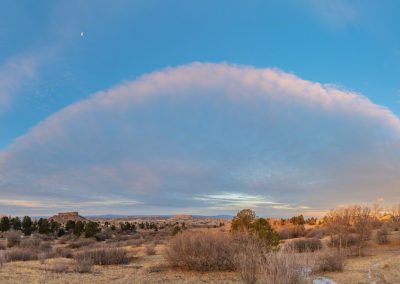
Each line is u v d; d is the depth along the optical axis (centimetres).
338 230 3328
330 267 1878
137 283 1508
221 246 1877
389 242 3672
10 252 2622
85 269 1870
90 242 4909
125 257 2400
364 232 3400
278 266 1027
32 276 1653
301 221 7469
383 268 1939
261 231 1942
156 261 2370
